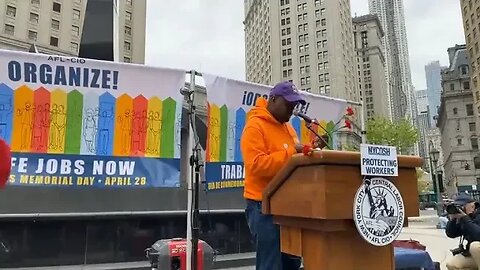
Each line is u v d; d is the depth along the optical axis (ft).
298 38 228.22
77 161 14.28
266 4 259.19
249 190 6.61
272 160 6.20
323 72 217.15
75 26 154.71
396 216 4.71
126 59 175.52
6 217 18.90
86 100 14.43
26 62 13.92
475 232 13.99
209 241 22.36
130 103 14.69
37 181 13.93
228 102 15.57
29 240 19.44
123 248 21.06
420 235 44.98
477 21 167.02
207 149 15.02
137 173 14.65
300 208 4.82
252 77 298.76
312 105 18.52
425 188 152.56
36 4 144.66
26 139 13.88
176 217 22.40
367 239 4.47
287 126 7.38
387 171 4.73
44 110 14.08
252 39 300.81
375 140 143.13
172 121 15.05
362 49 333.21
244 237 23.61
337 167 4.48
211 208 22.48
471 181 223.30
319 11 222.69
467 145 228.63
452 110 236.63
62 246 19.98
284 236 5.41
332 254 4.51
